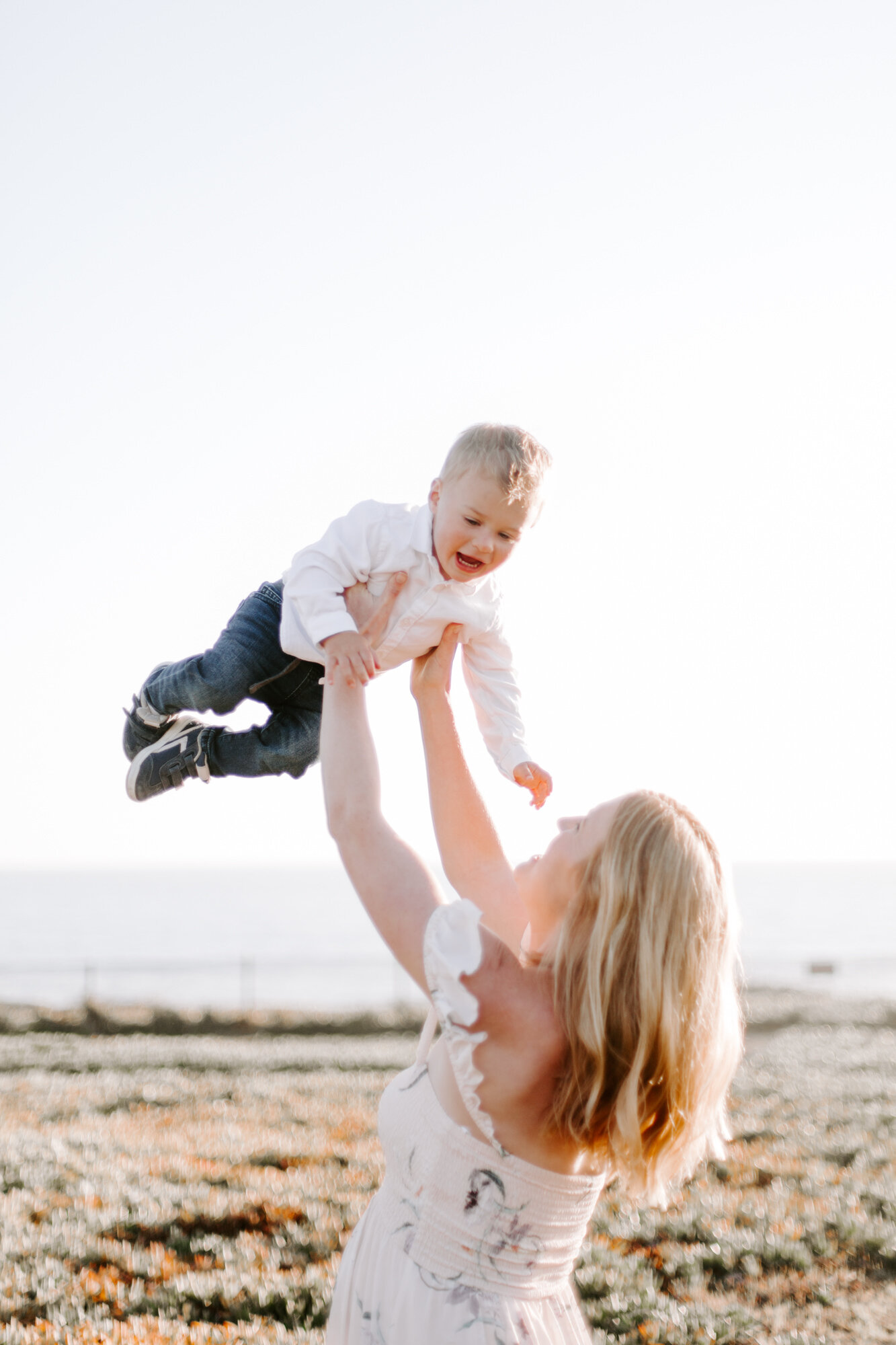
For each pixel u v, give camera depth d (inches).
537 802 113.4
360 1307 74.3
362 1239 77.1
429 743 102.6
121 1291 222.2
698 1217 261.6
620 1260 236.7
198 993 1583.4
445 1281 71.2
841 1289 227.0
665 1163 74.4
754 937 2669.8
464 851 99.3
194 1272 234.4
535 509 101.2
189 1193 287.3
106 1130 370.6
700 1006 72.3
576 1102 70.7
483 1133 71.5
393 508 103.0
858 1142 337.4
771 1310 216.5
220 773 109.1
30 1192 287.4
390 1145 76.7
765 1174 301.7
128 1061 563.8
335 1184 297.0
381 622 98.6
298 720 108.5
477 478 97.6
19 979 1991.9
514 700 114.5
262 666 105.6
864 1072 479.2
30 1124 382.0
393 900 75.8
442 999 71.3
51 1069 534.0
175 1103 424.8
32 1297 219.3
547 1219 73.0
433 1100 74.4
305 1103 424.2
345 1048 636.1
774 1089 432.5
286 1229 259.0
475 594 106.6
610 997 70.6
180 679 107.7
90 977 916.0
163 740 110.4
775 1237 248.1
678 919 71.8
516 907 96.3
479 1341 69.3
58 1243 247.1
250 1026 768.9
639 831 74.4
